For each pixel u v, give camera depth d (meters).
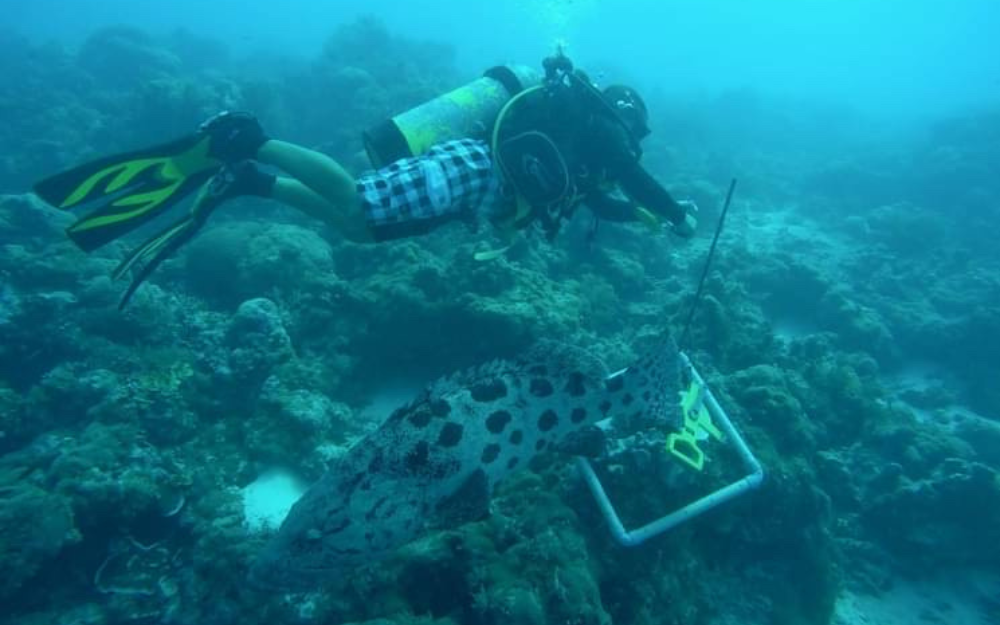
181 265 8.42
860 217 15.87
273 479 5.72
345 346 6.81
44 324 7.01
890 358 10.31
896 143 25.89
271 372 6.39
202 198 3.18
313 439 5.82
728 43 73.75
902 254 14.63
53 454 5.53
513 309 6.46
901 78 61.16
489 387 3.49
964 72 68.88
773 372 6.38
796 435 5.88
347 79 16.73
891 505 6.62
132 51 22.75
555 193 3.20
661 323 8.02
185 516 5.31
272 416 5.99
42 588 4.83
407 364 7.18
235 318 6.77
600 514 4.69
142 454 5.58
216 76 23.06
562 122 3.26
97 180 2.93
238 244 8.12
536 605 3.73
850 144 26.20
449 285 6.89
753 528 5.43
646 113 3.78
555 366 3.68
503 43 55.41
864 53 79.19
